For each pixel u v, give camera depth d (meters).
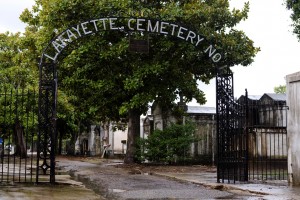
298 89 12.28
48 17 22.38
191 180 14.34
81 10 21.59
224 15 22.80
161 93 24.56
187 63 24.33
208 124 27.44
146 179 15.29
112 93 24.70
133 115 25.41
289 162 12.53
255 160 21.00
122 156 43.47
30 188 11.76
